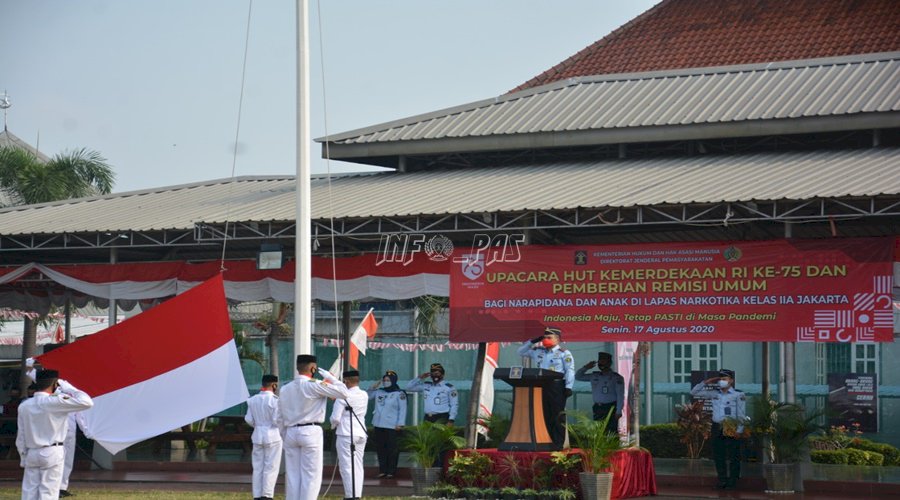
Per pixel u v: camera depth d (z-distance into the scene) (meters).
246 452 26.88
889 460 27.52
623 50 46.25
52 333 44.28
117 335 19.91
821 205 18.19
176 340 20.00
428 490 18.17
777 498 18.33
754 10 45.97
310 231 19.94
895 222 21.34
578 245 20.66
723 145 23.98
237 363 20.12
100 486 20.22
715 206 18.86
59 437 15.41
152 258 27.36
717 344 33.56
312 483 15.86
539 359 18.39
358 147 26.05
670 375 33.84
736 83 25.72
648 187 20.59
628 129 23.81
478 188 22.75
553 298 20.75
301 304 19.36
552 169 24.09
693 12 46.91
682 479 20.66
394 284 22.38
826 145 23.33
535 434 17.86
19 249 23.78
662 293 20.05
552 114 25.61
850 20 44.00
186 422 19.75
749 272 19.50
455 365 37.19
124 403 19.70
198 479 21.41
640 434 27.78
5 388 33.28
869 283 18.75
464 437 21.02
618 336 20.27
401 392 21.94
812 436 26.72
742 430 19.45
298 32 19.94
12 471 22.69
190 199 26.06
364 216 20.94
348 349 27.03
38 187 41.06
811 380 32.78
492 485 17.77
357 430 18.02
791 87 24.62
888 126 21.75
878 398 31.56
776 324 19.27
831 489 19.22
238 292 23.53
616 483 17.67
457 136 25.09
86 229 23.17
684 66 44.53
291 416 15.93
